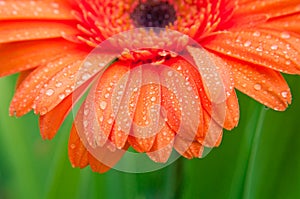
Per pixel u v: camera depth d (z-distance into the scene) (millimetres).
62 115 318
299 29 322
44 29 326
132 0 372
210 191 362
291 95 330
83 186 380
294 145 345
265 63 314
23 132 403
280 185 350
